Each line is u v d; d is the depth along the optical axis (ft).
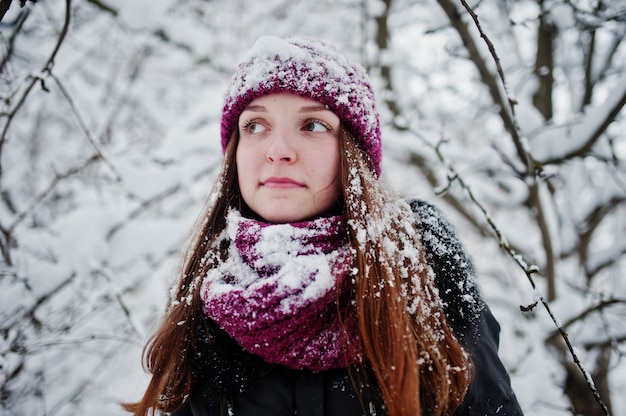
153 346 3.54
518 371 7.00
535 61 7.80
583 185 8.46
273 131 3.24
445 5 4.79
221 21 11.85
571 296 7.16
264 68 3.18
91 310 6.45
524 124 5.52
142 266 7.56
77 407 7.05
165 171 7.86
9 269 5.93
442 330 3.03
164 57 11.07
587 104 8.73
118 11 7.47
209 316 3.20
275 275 2.91
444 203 10.21
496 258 10.62
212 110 9.29
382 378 2.79
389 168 11.25
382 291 2.99
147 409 3.42
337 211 3.41
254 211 3.35
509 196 9.35
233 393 3.14
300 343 2.84
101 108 10.85
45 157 8.95
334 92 3.20
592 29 5.47
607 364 7.43
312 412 2.88
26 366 6.61
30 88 4.91
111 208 7.39
